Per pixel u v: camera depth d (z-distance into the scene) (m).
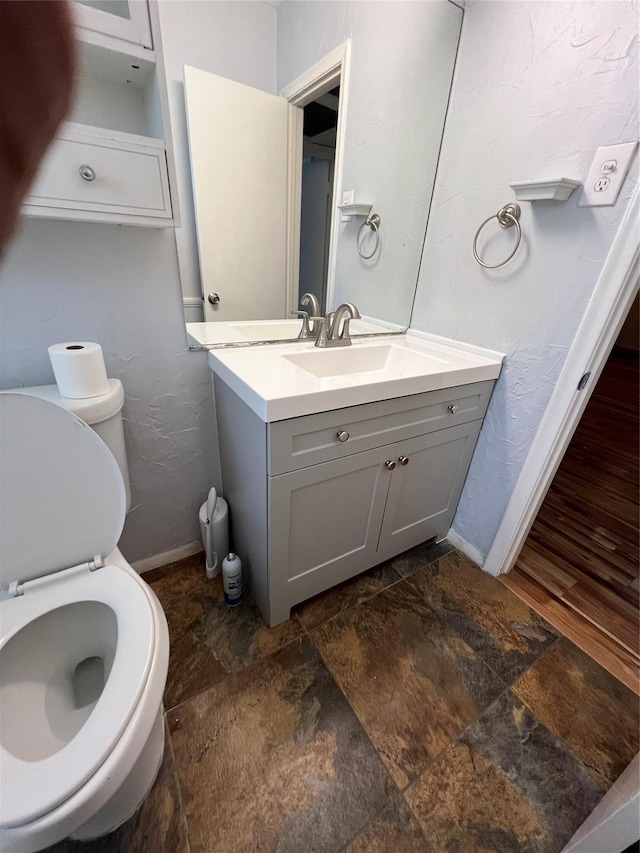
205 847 0.78
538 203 1.09
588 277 1.03
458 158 1.26
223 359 1.13
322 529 1.14
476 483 1.50
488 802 0.87
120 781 0.59
